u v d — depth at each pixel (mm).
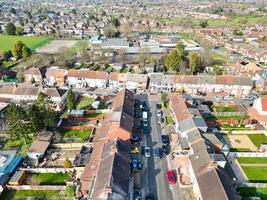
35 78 134750
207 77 123062
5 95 111250
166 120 96938
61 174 70812
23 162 74938
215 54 179875
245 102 112312
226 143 83750
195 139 75750
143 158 76812
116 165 62406
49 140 82625
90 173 65750
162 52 180375
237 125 93375
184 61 144500
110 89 127125
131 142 82688
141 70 146750
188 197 63625
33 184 67188
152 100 113938
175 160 75812
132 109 93375
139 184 67375
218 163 66000
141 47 186875
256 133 89625
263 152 78188
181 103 96562
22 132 79438
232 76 123062
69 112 99750
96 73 130375
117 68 150625
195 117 86562
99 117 97500
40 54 168750
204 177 61312
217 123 94750
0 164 70812
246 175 70250
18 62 163375
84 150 78750
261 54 167500
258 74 134250
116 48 193625
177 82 122125
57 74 132375
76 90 125625
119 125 77562
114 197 54406
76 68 151500
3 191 64812
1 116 97125
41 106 84500
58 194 63906
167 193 64875
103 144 75562
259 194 63781
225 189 56656
